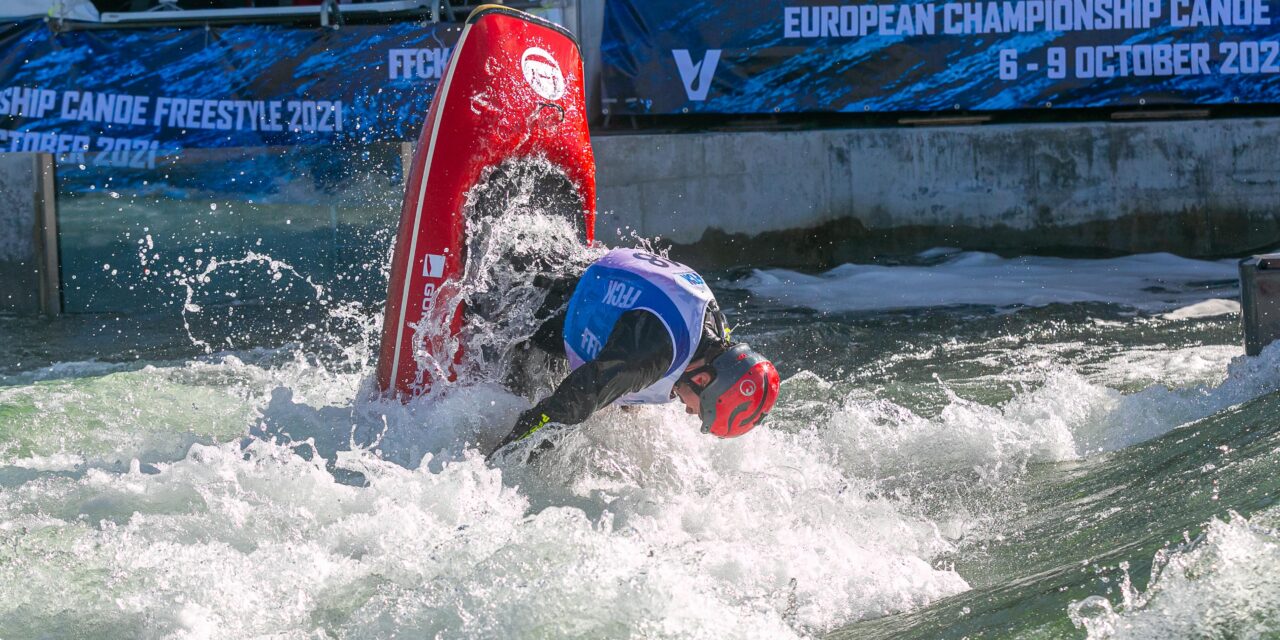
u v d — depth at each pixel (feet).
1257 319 26.89
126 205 52.95
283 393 27.48
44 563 16.81
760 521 19.57
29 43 54.08
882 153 62.18
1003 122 65.31
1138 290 50.52
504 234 25.07
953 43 61.87
